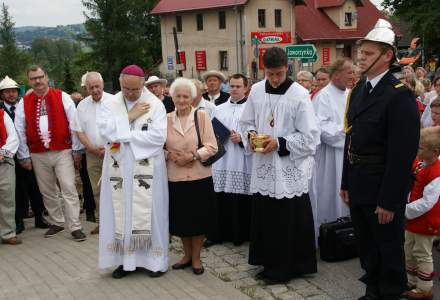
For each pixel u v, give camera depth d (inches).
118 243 185.5
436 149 160.9
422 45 1047.6
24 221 290.4
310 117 177.8
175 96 185.5
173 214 187.5
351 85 218.4
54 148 241.1
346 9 1583.4
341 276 190.4
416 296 167.9
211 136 186.7
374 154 147.6
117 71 1647.4
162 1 1627.7
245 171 226.7
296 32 1504.7
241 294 172.2
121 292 175.5
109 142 183.3
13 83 272.8
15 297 175.8
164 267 189.6
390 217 143.3
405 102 140.0
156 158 183.2
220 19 1460.4
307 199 187.0
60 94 247.8
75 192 245.0
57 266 205.2
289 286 181.9
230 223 236.5
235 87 229.0
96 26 1659.7
